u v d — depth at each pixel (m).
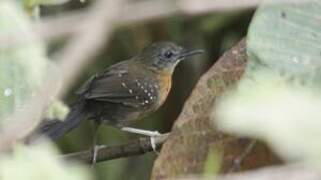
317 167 3.31
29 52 3.90
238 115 3.34
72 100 14.47
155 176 6.95
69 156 9.33
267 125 3.32
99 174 14.18
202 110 6.93
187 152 6.89
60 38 3.61
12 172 3.27
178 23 14.56
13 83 4.23
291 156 3.33
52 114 4.54
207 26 14.20
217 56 15.56
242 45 7.22
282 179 3.35
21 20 3.67
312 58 5.84
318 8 6.13
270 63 5.81
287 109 3.35
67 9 8.00
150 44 15.09
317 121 3.32
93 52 3.27
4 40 3.55
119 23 3.32
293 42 5.98
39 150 3.36
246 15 14.09
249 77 5.33
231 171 6.59
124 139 15.17
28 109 3.55
